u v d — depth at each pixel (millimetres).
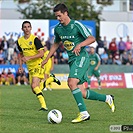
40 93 37469
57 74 73500
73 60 30078
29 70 37969
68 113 35625
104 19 104875
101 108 39500
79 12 101062
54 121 29109
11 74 78062
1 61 79250
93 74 70438
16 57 79125
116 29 84438
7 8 103250
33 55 37406
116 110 37875
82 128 27156
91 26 83312
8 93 58406
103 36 84188
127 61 84375
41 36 80812
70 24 29578
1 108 39594
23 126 28156
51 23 80938
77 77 29516
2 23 79562
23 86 73375
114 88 74188
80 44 28641
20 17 101688
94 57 69000
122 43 84438
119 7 112062
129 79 78312
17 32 80188
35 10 99875
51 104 43906
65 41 30125
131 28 84688
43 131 26062
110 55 83688
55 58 80188
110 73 77812
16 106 41531
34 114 34812
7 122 30125
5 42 79562
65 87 73562
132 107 40875
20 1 106062
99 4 110438
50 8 99938
